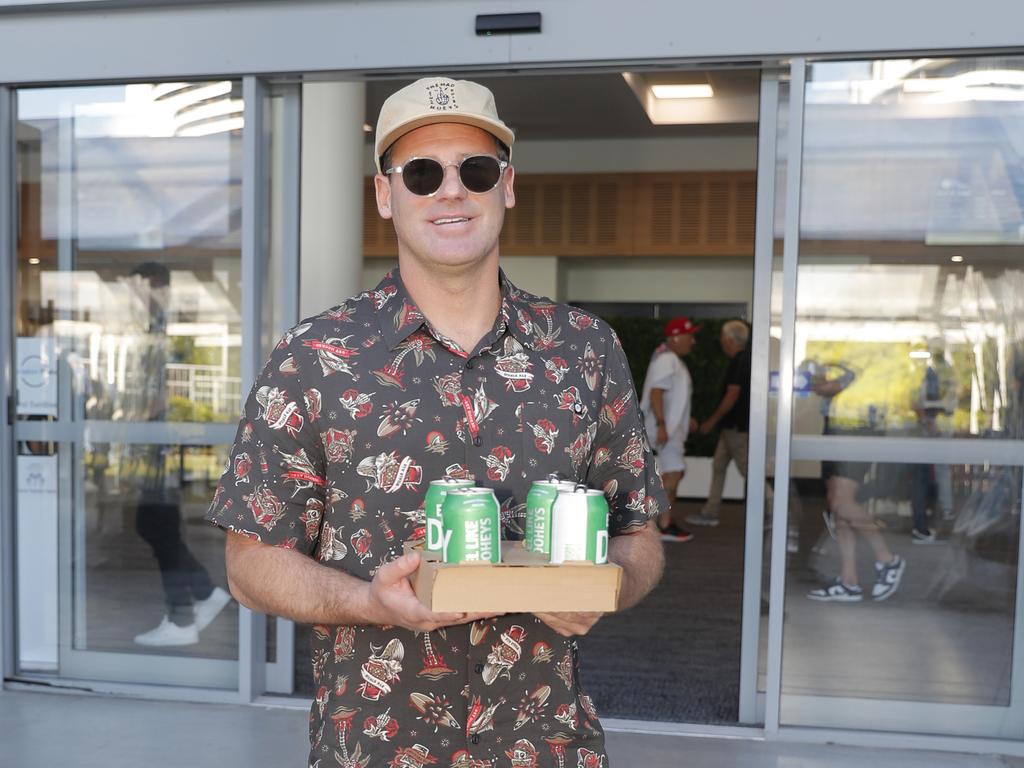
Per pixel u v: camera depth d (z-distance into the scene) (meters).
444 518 1.22
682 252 9.27
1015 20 3.31
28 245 4.09
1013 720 3.50
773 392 3.57
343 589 1.31
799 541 3.59
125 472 4.05
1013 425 3.48
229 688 3.98
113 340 4.04
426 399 1.41
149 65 3.83
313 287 4.49
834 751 3.45
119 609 4.07
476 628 1.39
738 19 3.43
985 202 3.48
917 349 3.53
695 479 9.74
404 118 1.40
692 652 4.71
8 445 4.10
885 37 3.38
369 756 1.38
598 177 9.35
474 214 1.42
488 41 3.57
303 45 3.70
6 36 3.92
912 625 3.54
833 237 3.56
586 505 1.25
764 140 3.57
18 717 3.73
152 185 3.99
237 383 3.96
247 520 1.39
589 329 1.52
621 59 3.50
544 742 1.41
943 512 3.53
